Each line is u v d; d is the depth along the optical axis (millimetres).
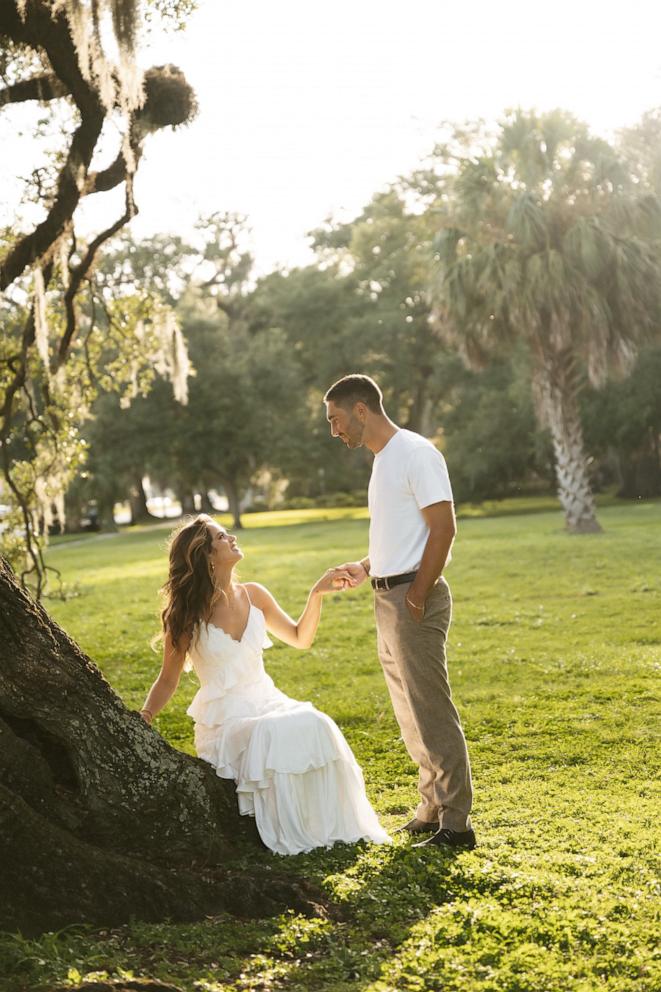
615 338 26453
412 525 4992
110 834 4184
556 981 3424
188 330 46531
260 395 47125
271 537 37000
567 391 28328
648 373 39656
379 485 5074
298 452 47344
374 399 5121
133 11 7914
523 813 5707
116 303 13977
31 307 11547
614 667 10164
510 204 26828
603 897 4180
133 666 11953
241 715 5086
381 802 6156
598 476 56688
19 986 3223
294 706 5105
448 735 4957
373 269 52156
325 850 4762
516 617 14164
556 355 28062
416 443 4980
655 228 26188
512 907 4109
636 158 27578
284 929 3854
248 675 5188
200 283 56938
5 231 10719
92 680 4391
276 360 48781
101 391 44844
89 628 15414
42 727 4188
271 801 4828
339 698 9570
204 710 5164
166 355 14211
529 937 3789
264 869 4430
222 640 5129
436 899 4227
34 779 4047
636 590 16062
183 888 4023
